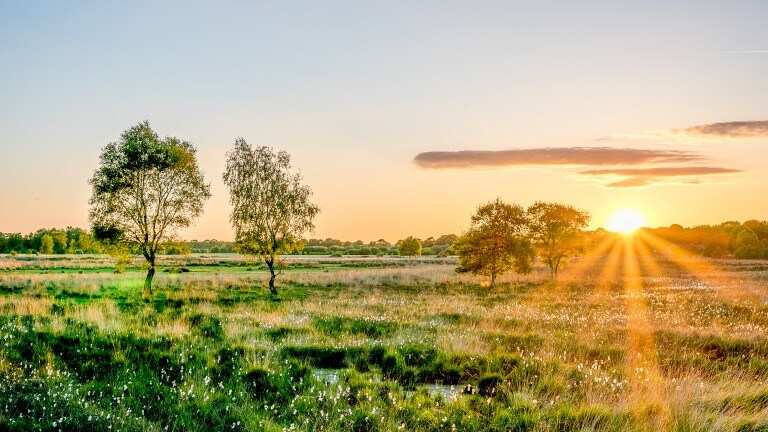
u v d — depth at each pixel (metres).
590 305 28.45
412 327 18.89
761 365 13.64
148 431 8.45
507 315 23.09
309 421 9.08
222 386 10.80
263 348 14.12
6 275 46.69
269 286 42.88
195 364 12.45
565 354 14.28
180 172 36.16
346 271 61.56
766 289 38.25
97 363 12.46
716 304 26.81
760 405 9.55
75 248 143.62
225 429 8.93
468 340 15.59
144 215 35.53
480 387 11.52
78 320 17.95
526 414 9.17
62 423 8.70
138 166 35.00
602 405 9.46
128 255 35.69
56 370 11.67
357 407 9.66
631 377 11.55
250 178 39.25
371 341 15.93
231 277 50.88
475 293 40.22
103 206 35.12
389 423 8.93
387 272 60.44
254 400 10.30
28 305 22.30
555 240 57.09
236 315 21.75
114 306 24.55
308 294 38.19
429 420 9.16
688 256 130.00
